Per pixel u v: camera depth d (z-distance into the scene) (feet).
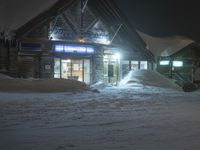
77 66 89.66
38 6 87.66
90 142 23.53
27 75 81.46
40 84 63.31
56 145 22.41
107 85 86.22
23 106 42.68
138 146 22.50
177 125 31.40
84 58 90.94
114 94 64.49
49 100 50.29
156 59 113.29
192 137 25.79
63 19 86.69
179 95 68.44
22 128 28.55
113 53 98.89
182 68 122.62
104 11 94.32
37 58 82.89
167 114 39.14
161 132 27.76
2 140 23.81
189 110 43.27
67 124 30.96
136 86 84.53
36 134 26.11
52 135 25.82
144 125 31.19
